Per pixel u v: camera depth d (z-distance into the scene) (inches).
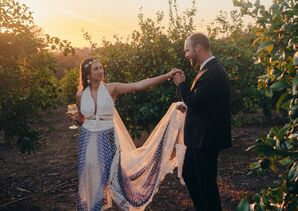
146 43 340.5
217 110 173.2
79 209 193.8
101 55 366.3
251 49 372.8
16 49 223.8
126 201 189.2
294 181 75.4
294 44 87.5
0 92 225.9
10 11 222.8
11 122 239.5
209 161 177.5
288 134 87.4
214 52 353.1
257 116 488.7
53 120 610.2
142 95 335.6
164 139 200.1
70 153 369.7
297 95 81.2
